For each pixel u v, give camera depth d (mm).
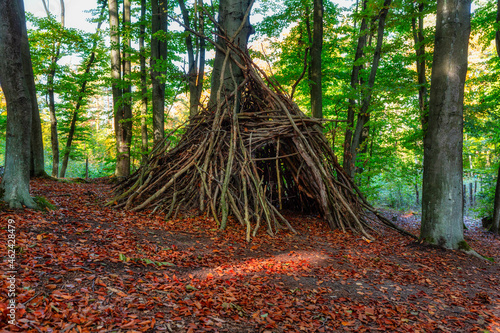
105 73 19188
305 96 16656
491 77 12062
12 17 5410
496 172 15148
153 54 12930
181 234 5875
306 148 8102
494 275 5711
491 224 12711
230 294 3648
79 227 5094
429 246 6906
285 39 14547
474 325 3682
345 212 8086
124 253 4406
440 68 6965
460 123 6922
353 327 3369
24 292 2836
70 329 2502
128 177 8422
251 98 9531
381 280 4812
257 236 6395
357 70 12367
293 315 3424
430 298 4348
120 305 3008
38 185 9445
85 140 21562
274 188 9602
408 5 10484
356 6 15945
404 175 17656
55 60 16406
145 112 15523
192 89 13086
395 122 17062
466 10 6836
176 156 8438
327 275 4762
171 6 14367
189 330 2781
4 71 5430
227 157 7934
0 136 19312
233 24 9328
